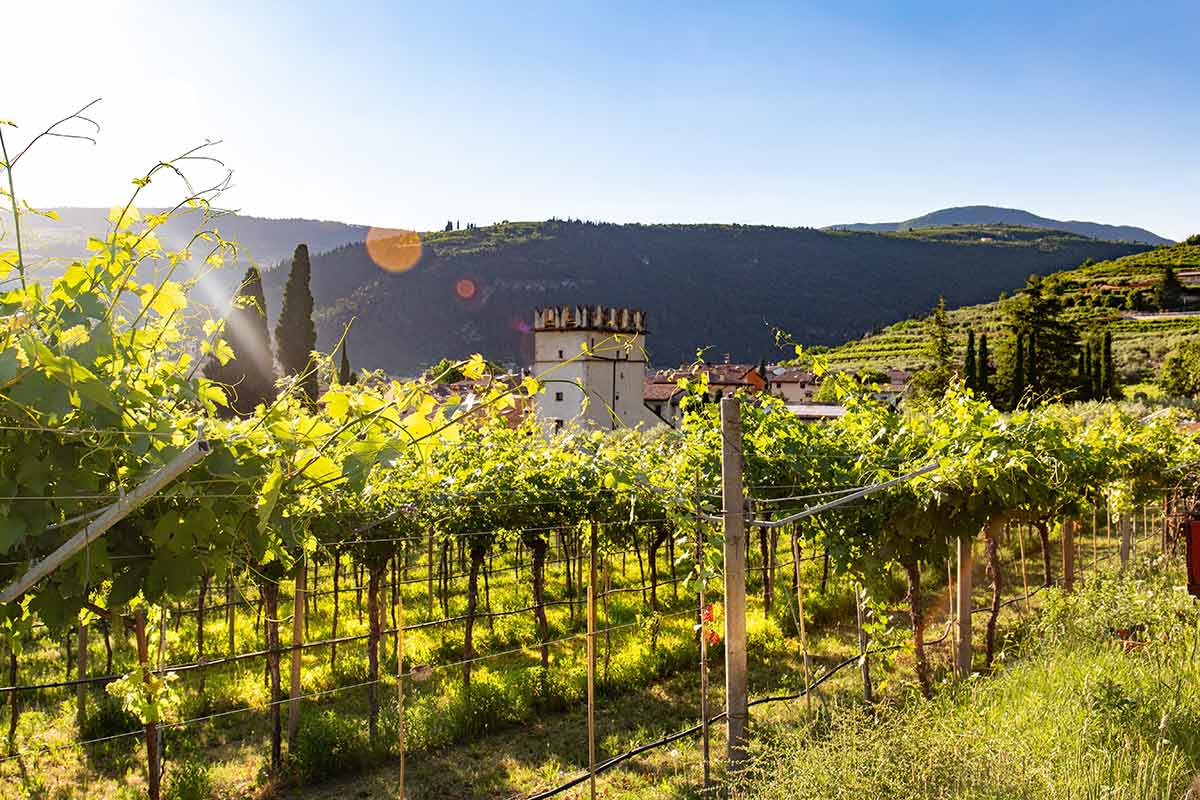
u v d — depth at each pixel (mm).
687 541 6105
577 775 7191
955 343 81875
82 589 2463
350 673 9531
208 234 2525
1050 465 8398
